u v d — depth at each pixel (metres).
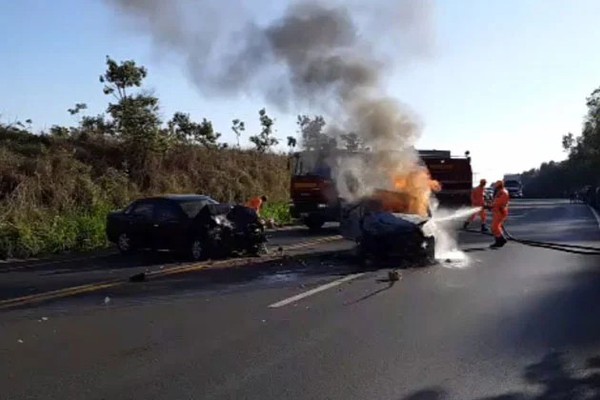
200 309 10.73
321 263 16.45
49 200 23.61
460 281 13.48
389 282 13.41
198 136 35.69
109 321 9.83
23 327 9.45
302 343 8.46
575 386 6.73
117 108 29.25
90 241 21.23
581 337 8.74
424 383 6.82
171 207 17.91
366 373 7.16
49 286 13.17
